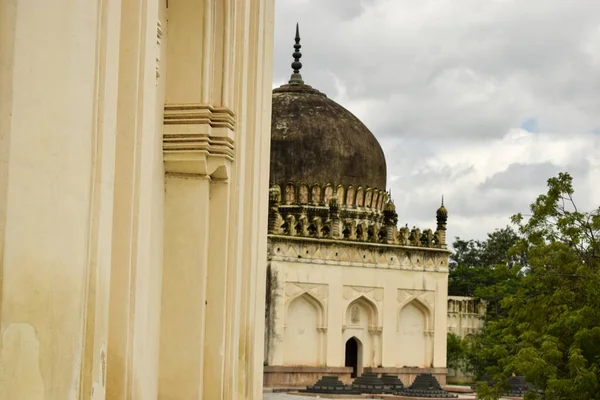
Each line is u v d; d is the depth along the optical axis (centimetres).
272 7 1189
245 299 1046
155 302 905
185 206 930
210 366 938
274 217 3550
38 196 539
